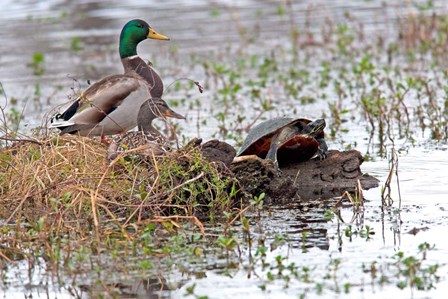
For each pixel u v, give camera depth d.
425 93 19.36
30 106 20.22
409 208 12.04
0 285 9.64
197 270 9.87
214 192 12.36
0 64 25.19
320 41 27.00
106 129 14.02
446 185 13.12
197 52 26.11
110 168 12.30
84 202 11.80
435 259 9.97
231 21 30.58
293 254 10.27
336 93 20.42
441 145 15.65
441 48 23.73
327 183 13.34
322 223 11.51
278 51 26.11
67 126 13.80
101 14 31.83
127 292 9.30
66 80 22.88
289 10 32.06
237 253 10.38
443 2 31.56
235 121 17.78
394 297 8.98
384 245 10.52
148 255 10.34
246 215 11.98
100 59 25.44
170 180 12.12
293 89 20.50
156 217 11.46
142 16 31.50
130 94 13.95
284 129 13.44
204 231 11.20
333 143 16.08
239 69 23.48
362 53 25.06
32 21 30.91
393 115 17.59
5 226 11.28
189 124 18.31
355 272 9.66
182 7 33.25
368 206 12.20
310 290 9.21
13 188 12.31
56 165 12.30
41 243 10.83
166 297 9.14
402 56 24.41
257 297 9.08
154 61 24.41
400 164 14.46
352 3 33.38
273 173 12.77
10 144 14.44
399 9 31.03
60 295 9.33
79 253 10.29
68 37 28.44
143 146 11.99
